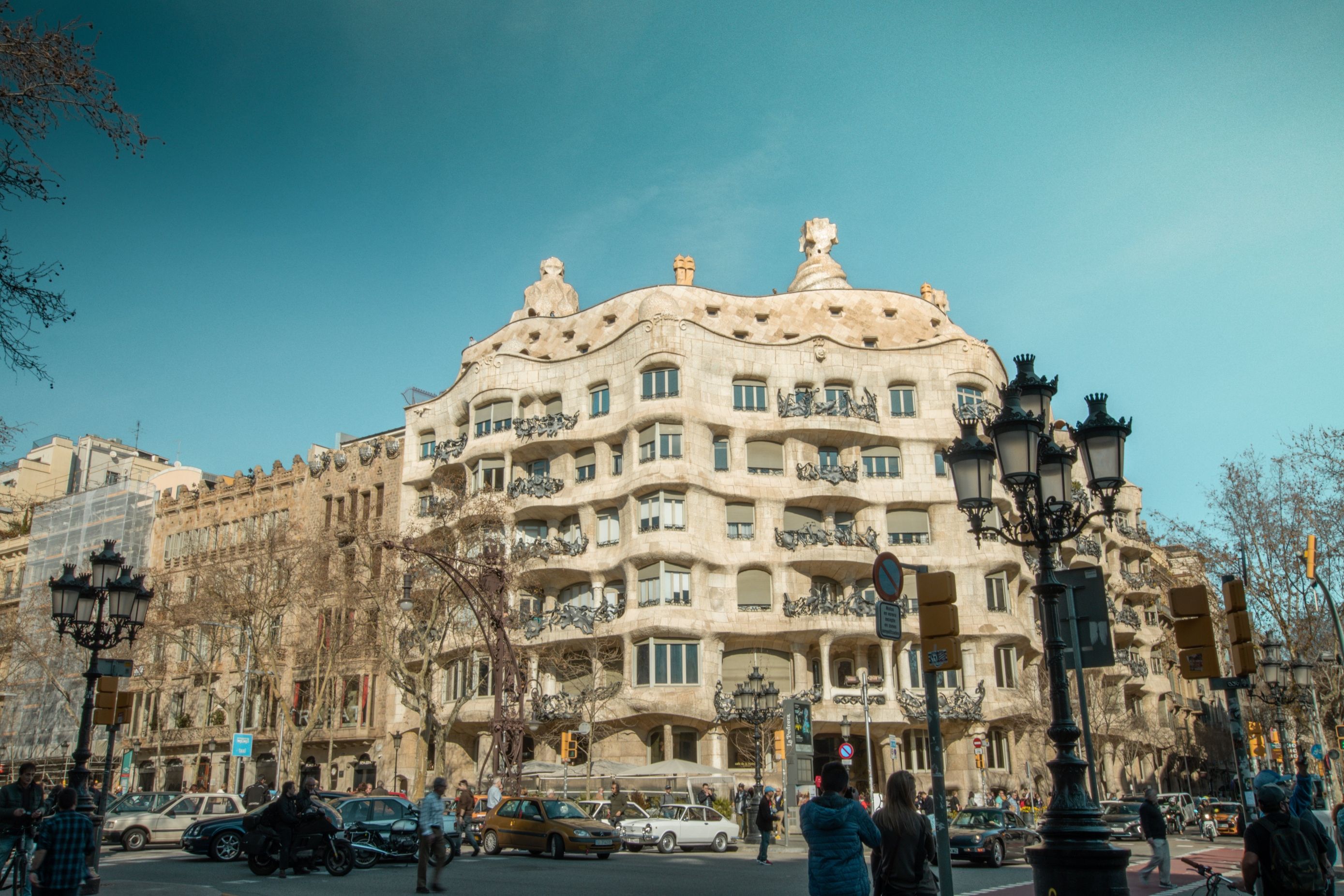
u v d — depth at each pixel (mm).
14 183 12273
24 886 15625
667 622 46000
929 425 53719
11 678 65125
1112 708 53625
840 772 8992
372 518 58312
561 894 18734
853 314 59719
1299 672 28203
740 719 45344
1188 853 31766
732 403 51812
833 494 51031
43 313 12516
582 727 42312
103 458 85500
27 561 72125
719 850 33938
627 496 49375
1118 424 12461
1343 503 39625
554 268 65875
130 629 23469
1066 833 10195
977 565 51469
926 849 9312
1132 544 71062
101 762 61469
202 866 24828
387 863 26016
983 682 49844
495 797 35344
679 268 62469
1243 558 26000
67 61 12328
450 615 44375
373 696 54562
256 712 57500
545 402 55156
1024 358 13039
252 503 63875
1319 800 27859
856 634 47906
